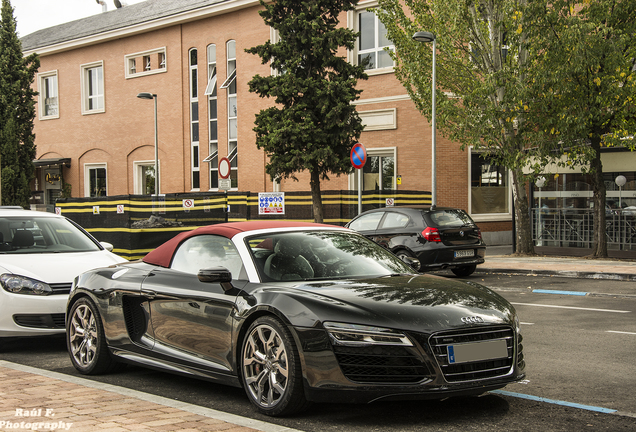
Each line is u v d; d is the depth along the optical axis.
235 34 28.95
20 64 28.25
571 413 4.40
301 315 4.20
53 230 8.29
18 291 6.76
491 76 16.05
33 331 6.76
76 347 6.04
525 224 17.80
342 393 4.04
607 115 15.28
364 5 24.06
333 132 17.69
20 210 8.50
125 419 3.97
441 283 4.89
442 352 4.09
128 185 33.72
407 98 22.95
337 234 5.61
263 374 4.42
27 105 28.25
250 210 21.64
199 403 4.78
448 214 13.12
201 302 4.93
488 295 4.75
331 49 17.61
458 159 22.64
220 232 5.35
